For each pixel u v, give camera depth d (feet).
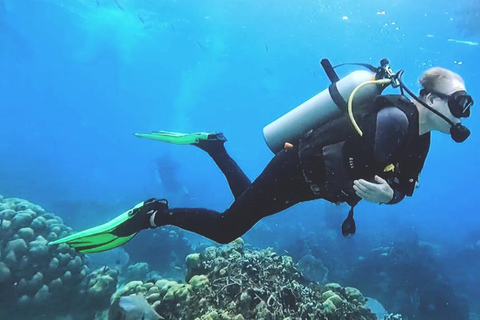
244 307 16.25
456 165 294.46
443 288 39.11
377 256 45.42
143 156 206.39
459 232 119.65
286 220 75.25
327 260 46.37
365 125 8.22
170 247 40.24
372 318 20.36
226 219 10.39
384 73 8.51
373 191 7.86
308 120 9.50
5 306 20.31
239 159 294.66
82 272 23.11
